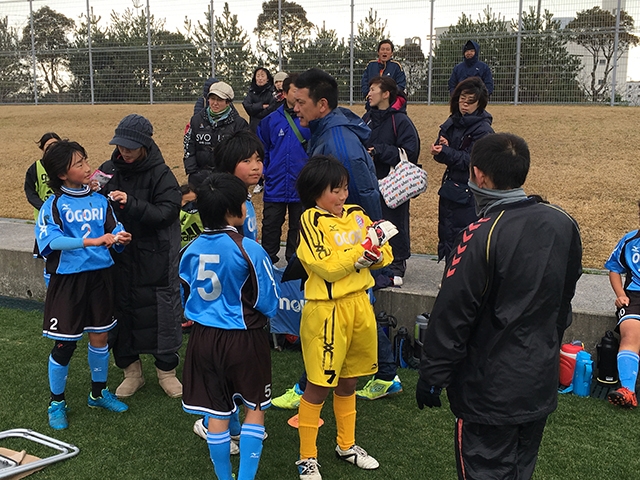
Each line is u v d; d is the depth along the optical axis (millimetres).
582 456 3064
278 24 14172
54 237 3127
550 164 8711
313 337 2762
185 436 3285
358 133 3182
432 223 6734
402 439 3256
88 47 16500
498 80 12633
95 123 13820
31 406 3617
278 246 5043
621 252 3904
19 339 4699
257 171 3029
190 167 5887
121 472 2939
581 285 4680
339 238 2715
